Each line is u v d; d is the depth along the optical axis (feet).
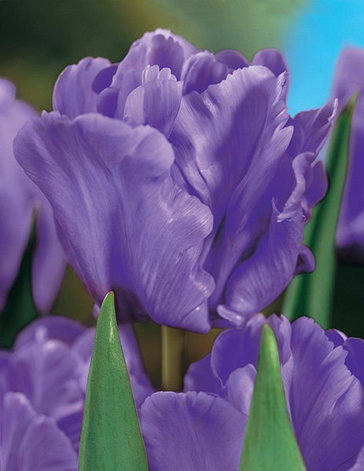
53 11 2.59
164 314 1.94
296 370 1.97
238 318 1.93
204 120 1.91
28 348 2.22
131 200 1.90
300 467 1.83
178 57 2.00
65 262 2.44
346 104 2.25
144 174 1.87
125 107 1.91
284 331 1.94
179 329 2.01
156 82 1.89
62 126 1.88
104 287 1.97
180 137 1.91
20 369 2.19
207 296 1.91
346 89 2.38
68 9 2.57
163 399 1.93
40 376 2.19
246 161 1.91
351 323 2.34
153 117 1.90
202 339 2.22
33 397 2.19
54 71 2.59
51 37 2.59
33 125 1.91
